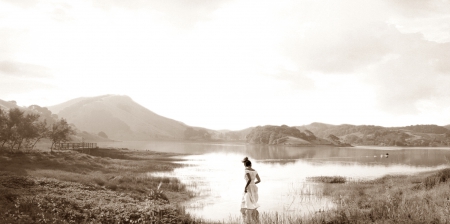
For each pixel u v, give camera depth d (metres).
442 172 22.45
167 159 78.62
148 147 169.50
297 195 27.19
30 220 10.29
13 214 10.41
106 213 13.41
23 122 50.47
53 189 17.92
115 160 55.16
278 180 40.22
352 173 51.38
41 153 42.81
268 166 66.62
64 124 60.12
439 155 122.81
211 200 24.73
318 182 37.88
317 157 104.88
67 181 23.08
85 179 24.97
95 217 12.74
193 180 38.47
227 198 25.70
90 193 18.88
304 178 42.69
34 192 15.50
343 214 10.93
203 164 66.62
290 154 126.69
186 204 22.80
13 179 18.77
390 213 10.15
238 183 35.88
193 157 91.25
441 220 8.84
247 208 11.43
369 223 9.66
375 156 112.00
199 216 17.89
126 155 77.12
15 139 48.16
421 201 12.26
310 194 27.62
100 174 33.19
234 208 21.34
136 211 14.44
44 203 12.91
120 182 28.03
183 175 43.88
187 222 14.48
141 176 34.72
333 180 38.69
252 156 108.06
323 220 10.91
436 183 19.50
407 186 23.72
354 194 24.89
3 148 43.31
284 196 26.64
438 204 10.94
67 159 42.28
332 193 27.30
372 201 16.59
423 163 76.81
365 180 38.78
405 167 64.31
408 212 9.73
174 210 16.11
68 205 13.55
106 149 81.75
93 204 14.95
